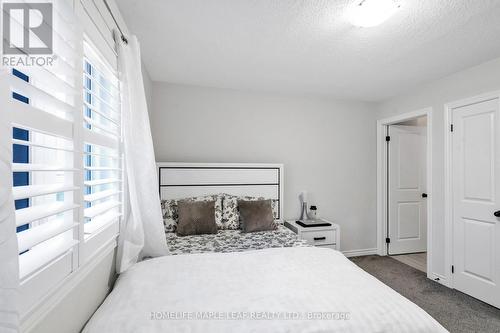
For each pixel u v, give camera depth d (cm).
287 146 337
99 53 115
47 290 74
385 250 362
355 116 363
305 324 93
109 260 135
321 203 351
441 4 147
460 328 193
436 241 275
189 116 304
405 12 155
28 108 64
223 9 156
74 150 86
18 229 86
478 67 236
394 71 255
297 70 255
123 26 164
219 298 110
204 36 189
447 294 246
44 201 92
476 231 238
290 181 339
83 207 96
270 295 112
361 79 278
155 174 172
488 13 156
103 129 120
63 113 88
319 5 150
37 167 66
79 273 97
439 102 274
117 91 142
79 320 101
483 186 232
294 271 138
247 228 258
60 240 85
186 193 292
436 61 230
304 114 344
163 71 262
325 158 352
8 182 51
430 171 282
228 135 317
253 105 325
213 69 254
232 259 154
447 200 263
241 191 309
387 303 107
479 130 235
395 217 364
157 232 170
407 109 319
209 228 248
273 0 146
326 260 154
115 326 91
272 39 193
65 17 85
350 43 197
